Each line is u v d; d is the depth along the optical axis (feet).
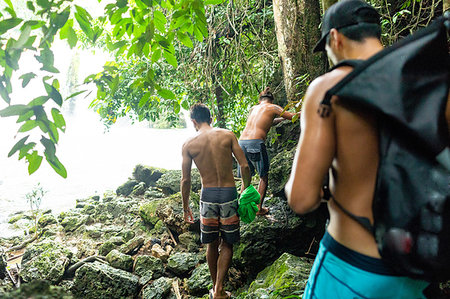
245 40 18.39
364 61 2.63
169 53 6.02
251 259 10.69
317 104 2.81
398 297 2.83
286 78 14.69
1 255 11.45
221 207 9.15
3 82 4.22
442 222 2.42
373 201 2.64
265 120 11.81
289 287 7.93
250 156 11.50
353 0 3.07
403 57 2.53
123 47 5.82
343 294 2.99
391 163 2.52
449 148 2.43
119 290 10.50
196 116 9.61
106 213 16.53
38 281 2.56
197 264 11.52
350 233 2.93
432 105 2.47
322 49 3.50
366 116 2.66
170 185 17.19
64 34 4.88
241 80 17.78
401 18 11.69
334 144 2.79
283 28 14.35
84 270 10.71
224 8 16.90
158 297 10.31
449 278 2.53
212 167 9.16
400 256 2.51
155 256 12.34
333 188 3.07
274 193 12.25
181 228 13.21
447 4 6.52
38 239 15.03
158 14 5.69
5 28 4.09
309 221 10.88
